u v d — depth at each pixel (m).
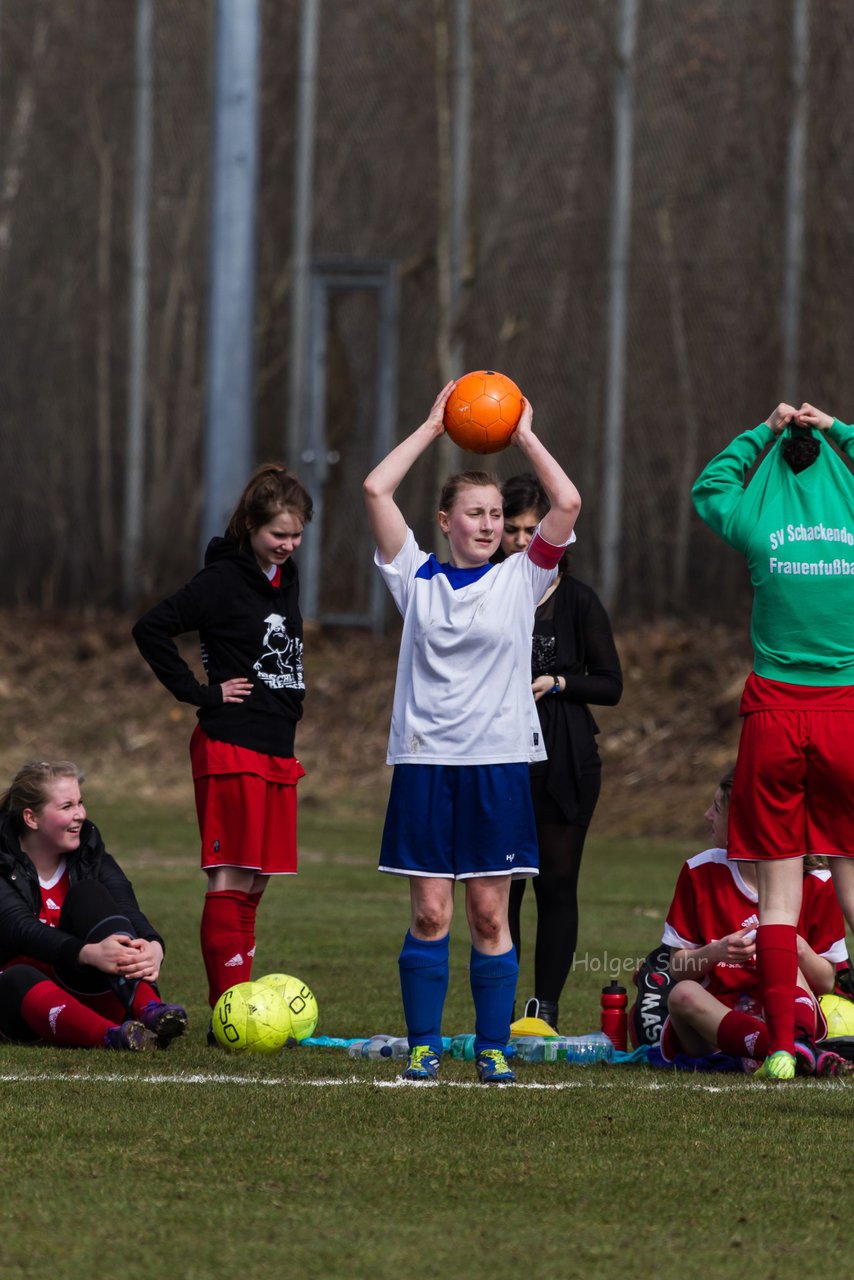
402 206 65.44
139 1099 16.41
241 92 58.19
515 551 22.20
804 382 59.03
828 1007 21.14
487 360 63.97
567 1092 17.16
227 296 58.25
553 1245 11.83
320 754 60.94
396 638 65.69
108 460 70.88
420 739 17.86
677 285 61.28
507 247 63.66
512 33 63.66
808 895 21.02
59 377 71.56
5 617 71.44
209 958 21.88
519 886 22.70
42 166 71.38
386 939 31.02
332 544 66.19
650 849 47.91
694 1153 14.44
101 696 66.00
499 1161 14.07
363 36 65.88
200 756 21.78
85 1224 12.14
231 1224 12.19
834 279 58.69
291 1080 17.77
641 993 20.97
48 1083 17.33
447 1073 18.53
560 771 22.31
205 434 58.75
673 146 61.25
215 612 21.81
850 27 58.66
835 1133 15.26
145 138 70.00
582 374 62.59
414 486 64.81
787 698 18.83
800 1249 11.84
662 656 60.28
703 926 20.36
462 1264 11.37
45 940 20.69
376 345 65.56
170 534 70.19
